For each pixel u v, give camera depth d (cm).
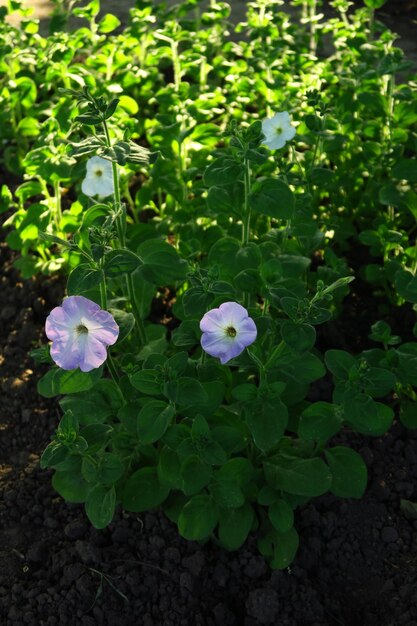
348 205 119
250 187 88
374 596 82
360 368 76
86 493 84
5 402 104
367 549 86
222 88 148
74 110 114
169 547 84
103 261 75
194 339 84
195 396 75
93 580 82
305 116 105
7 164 134
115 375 83
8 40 142
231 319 70
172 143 112
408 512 88
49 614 81
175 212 108
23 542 88
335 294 105
